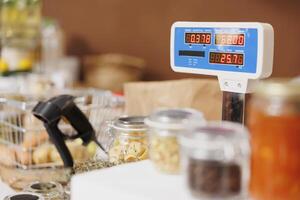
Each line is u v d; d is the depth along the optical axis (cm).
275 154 60
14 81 219
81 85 288
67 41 371
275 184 61
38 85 168
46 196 98
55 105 105
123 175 74
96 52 353
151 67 311
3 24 271
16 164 122
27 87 168
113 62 295
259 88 63
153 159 75
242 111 88
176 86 147
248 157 65
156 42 306
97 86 291
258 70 83
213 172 62
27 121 124
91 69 305
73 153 115
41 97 152
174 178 72
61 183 109
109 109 137
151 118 76
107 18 340
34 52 286
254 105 64
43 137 123
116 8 332
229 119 89
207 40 90
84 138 112
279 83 62
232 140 62
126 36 327
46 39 298
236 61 86
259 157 62
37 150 122
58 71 285
